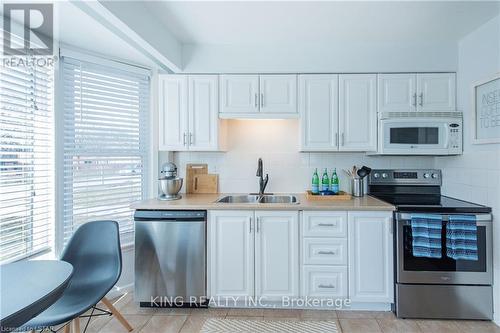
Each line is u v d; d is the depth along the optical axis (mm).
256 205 2166
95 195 2355
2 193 1750
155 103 2668
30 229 1926
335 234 2156
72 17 1773
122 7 1675
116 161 2471
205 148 2531
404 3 1843
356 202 2271
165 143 2549
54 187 2086
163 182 2445
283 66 2502
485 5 1856
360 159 2760
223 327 1990
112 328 1980
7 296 1072
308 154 2803
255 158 2834
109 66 2391
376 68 2463
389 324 2016
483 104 2082
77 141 2246
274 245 2178
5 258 1766
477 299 2023
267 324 2025
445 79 2410
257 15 2008
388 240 2123
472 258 1950
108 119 2410
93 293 1658
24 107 1885
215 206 2168
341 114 2457
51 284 1180
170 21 2104
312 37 2373
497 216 1964
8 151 1786
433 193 2666
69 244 1841
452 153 2336
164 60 2295
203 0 1814
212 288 2199
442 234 2020
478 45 2164
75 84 2225
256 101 2492
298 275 2180
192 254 2166
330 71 2486
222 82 2508
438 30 2221
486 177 2061
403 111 2410
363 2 1833
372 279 2137
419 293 2064
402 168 2732
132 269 2541
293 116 2482
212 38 2400
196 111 2520
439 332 1920
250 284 2186
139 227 2182
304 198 2492
